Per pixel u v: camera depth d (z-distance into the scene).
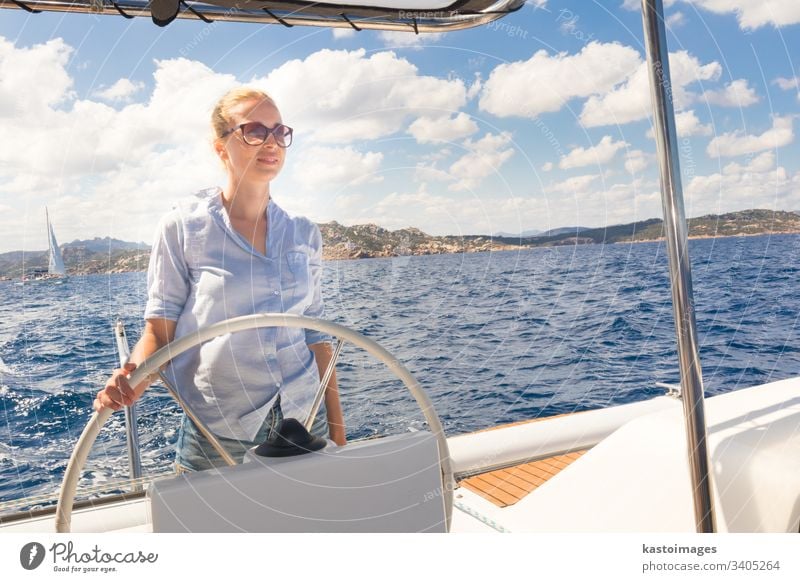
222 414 1.36
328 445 0.68
